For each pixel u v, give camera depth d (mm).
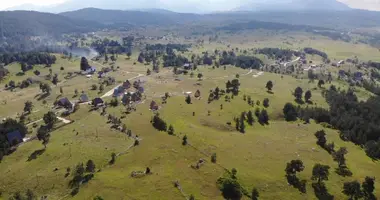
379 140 175500
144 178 109938
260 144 154375
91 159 125125
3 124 161750
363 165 145250
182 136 145625
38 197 105000
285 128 187500
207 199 101625
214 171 118000
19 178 117062
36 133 160125
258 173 122188
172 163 121125
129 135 146500
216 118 182250
